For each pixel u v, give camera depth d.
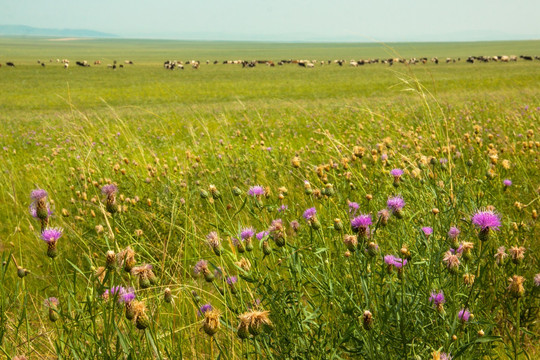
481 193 3.65
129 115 26.03
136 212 5.09
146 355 2.24
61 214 5.16
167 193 5.51
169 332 2.61
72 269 4.52
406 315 2.31
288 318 2.35
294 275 2.54
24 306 2.48
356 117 15.32
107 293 2.49
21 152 13.64
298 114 21.58
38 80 74.94
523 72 64.81
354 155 4.43
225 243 4.48
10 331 2.80
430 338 2.40
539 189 3.84
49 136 16.64
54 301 2.61
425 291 2.44
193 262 4.09
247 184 5.83
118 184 6.11
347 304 2.38
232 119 20.59
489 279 3.19
